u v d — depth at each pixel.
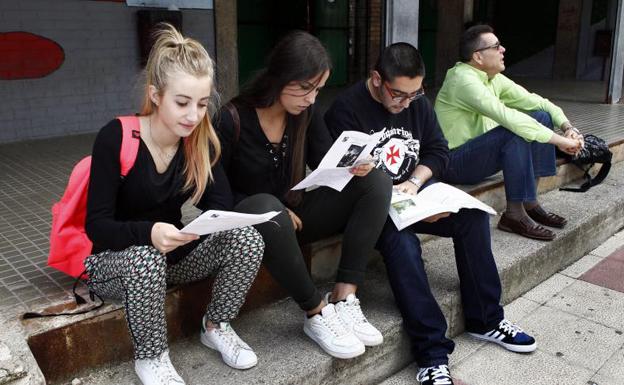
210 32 6.35
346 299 2.36
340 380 2.28
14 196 3.56
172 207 2.05
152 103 1.91
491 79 3.60
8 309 2.04
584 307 3.13
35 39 5.25
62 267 2.11
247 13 8.66
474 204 2.55
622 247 3.96
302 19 8.76
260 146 2.30
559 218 3.54
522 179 3.26
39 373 1.76
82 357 2.01
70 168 4.29
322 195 2.43
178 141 2.00
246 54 8.80
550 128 3.60
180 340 2.30
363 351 2.22
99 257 1.96
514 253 3.19
